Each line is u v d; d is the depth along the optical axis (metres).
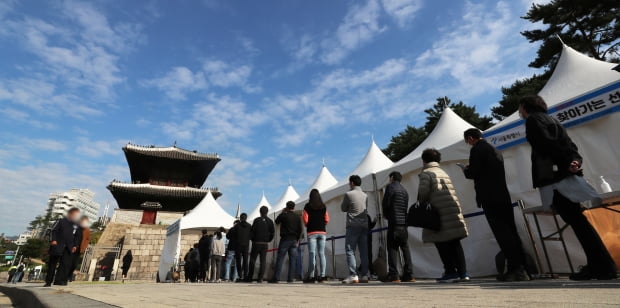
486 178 2.92
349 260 4.42
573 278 2.37
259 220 6.60
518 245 2.72
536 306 1.02
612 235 3.03
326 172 10.49
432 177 3.52
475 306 1.12
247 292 2.64
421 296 1.62
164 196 31.61
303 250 8.26
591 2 16.19
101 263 18.06
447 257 3.52
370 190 6.21
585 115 3.73
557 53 17.23
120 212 28.73
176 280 10.23
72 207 5.98
